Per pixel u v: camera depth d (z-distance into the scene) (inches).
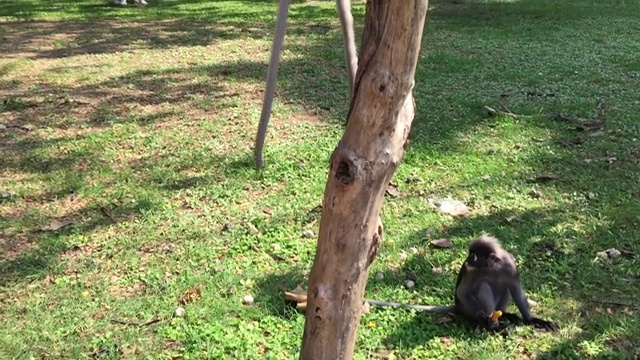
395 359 134.3
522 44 424.2
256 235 183.8
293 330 143.4
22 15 550.0
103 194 208.5
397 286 160.7
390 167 80.9
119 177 220.7
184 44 432.8
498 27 486.0
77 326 145.3
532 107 288.8
